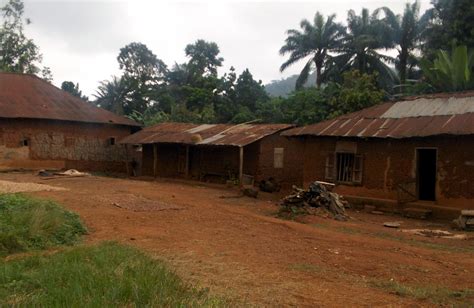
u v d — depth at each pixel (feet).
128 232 33.50
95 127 105.91
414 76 143.33
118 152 110.22
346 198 61.46
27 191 52.24
